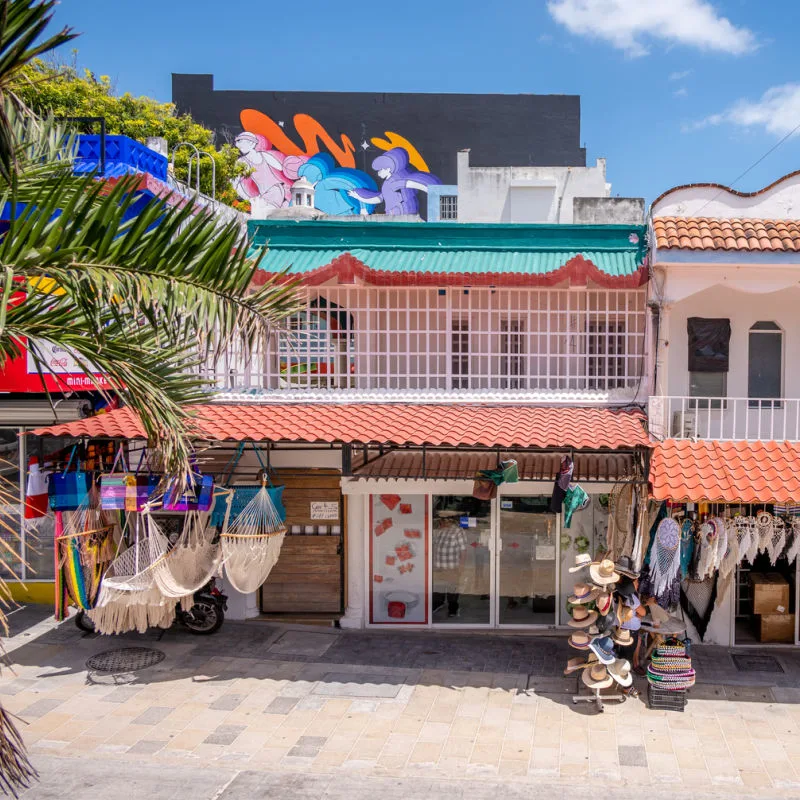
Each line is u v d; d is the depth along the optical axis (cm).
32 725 906
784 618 1154
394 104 4122
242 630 1227
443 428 1062
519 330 1286
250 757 837
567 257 1239
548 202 2505
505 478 1052
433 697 989
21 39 416
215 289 570
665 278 1109
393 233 1285
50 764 819
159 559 985
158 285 525
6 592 512
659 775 802
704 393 1232
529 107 4125
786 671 1069
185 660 1105
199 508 998
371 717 933
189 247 548
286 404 1178
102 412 1195
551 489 1198
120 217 516
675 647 957
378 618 1260
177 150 2386
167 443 586
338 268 1109
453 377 1250
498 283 1145
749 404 1228
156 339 626
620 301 1270
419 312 1278
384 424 1078
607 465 1118
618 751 852
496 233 1273
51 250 489
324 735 887
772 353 1228
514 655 1134
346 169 4119
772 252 1062
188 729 899
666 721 925
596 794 766
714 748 859
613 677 966
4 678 1038
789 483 970
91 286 504
